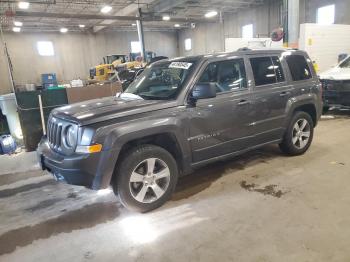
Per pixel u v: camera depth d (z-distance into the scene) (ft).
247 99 12.03
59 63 74.90
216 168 13.88
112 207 10.84
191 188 11.92
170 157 10.32
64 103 21.40
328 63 33.91
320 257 7.39
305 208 9.77
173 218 9.72
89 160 8.77
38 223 10.09
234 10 64.39
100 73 53.06
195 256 7.77
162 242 8.48
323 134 19.07
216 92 11.25
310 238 8.16
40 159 10.74
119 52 81.87
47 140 11.35
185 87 10.55
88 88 22.38
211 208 10.21
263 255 7.61
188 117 10.41
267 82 12.93
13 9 48.65
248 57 12.48
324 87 24.34
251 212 9.76
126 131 9.09
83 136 8.89
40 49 72.38
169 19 56.65
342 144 16.56
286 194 10.86
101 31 78.79
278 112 13.30
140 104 10.09
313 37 32.17
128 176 9.52
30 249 8.61
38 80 72.84
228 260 7.53
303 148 14.99
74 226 9.72
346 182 11.57
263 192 11.15
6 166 17.06
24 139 20.15
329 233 8.34
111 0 49.01
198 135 10.79
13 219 10.51
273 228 8.76
